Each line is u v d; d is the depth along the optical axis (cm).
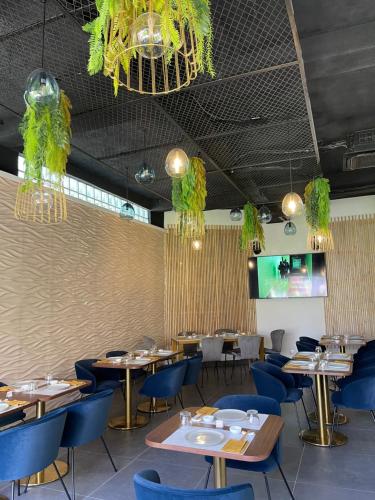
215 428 254
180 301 933
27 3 290
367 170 772
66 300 605
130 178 735
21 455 268
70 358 604
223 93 397
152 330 869
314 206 628
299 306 914
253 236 741
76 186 697
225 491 170
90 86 387
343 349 766
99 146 563
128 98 411
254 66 347
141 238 851
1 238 495
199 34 173
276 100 411
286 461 389
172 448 222
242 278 961
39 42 330
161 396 498
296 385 530
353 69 412
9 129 476
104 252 712
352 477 351
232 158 580
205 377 807
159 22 163
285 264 932
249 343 781
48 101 277
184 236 534
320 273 902
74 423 322
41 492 332
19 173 562
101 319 691
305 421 518
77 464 389
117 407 598
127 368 504
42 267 559
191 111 434
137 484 182
